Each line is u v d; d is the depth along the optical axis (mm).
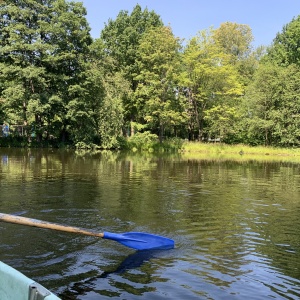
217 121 34625
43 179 11773
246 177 13984
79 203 8195
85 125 29469
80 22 29875
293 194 10109
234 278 4270
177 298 3744
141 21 38094
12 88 26969
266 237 5938
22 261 4645
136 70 35719
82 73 28953
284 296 3844
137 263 4668
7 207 7629
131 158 22125
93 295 3779
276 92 34594
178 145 32188
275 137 36094
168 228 6363
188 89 36156
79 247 5215
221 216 7344
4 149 26406
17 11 26953
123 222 6680
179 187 10938
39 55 28484
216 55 34906
